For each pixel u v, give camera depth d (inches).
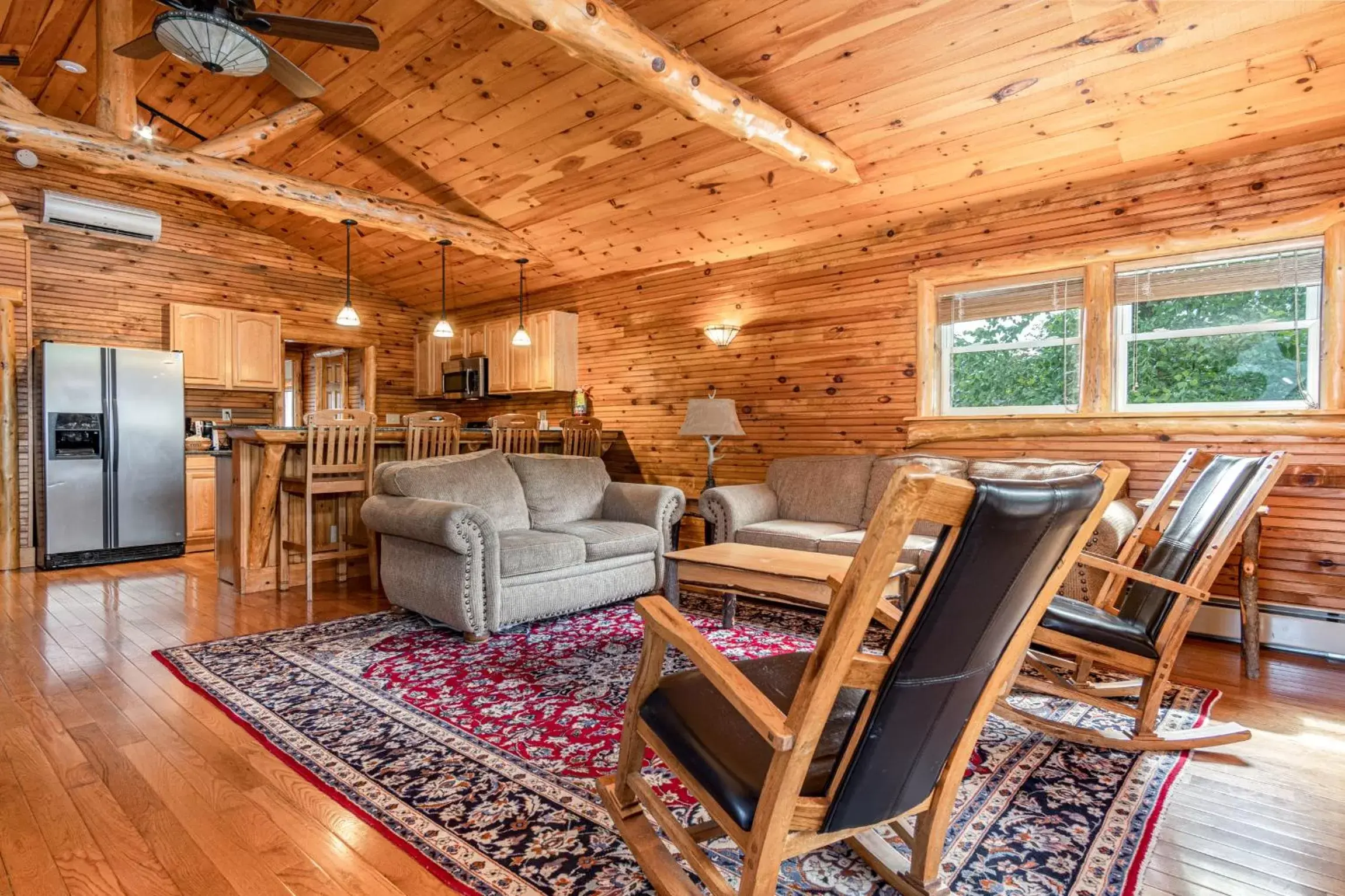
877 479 174.2
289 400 339.0
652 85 117.6
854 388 191.5
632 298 243.8
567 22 104.1
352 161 200.8
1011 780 81.4
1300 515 132.7
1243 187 137.7
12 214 207.5
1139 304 153.2
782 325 205.6
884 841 66.7
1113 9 109.0
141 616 151.7
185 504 230.1
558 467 175.9
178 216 246.4
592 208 201.2
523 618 139.9
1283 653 131.5
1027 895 60.7
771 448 209.8
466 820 72.3
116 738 90.7
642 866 61.5
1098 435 154.0
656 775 81.7
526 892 60.9
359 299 293.3
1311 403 134.8
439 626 144.9
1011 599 49.1
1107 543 123.0
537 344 259.9
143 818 71.9
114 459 215.2
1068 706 104.5
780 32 124.0
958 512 41.6
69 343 221.0
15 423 206.1
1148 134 134.0
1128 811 74.5
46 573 199.8
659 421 237.1
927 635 45.9
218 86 187.0
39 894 60.0
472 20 139.1
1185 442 144.2
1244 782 80.9
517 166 186.5
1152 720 90.2
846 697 62.8
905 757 51.3
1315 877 63.1
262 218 255.4
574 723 96.6
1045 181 154.9
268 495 168.1
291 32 111.2
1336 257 129.1
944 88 131.0
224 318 250.1
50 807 74.0
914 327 179.9
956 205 169.8
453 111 168.9
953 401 179.5
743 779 51.1
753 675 65.9
